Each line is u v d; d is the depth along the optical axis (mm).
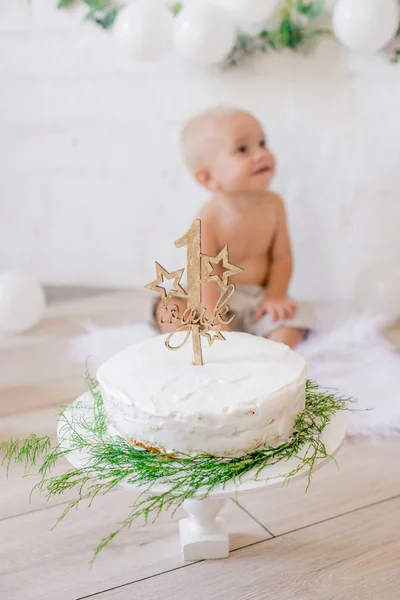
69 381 1993
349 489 1510
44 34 2365
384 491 1499
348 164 2381
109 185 2521
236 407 1061
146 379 1154
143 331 2293
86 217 2572
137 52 2100
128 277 2637
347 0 1983
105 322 2383
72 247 2617
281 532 1385
